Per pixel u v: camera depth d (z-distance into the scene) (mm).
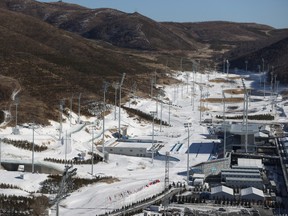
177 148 152750
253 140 152500
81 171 124875
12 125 151125
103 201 104375
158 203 103938
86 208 100062
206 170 126438
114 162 137750
